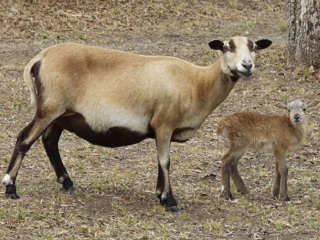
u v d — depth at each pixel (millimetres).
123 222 17125
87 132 18500
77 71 18234
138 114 18125
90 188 19922
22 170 21547
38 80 18328
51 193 19234
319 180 20969
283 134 19281
